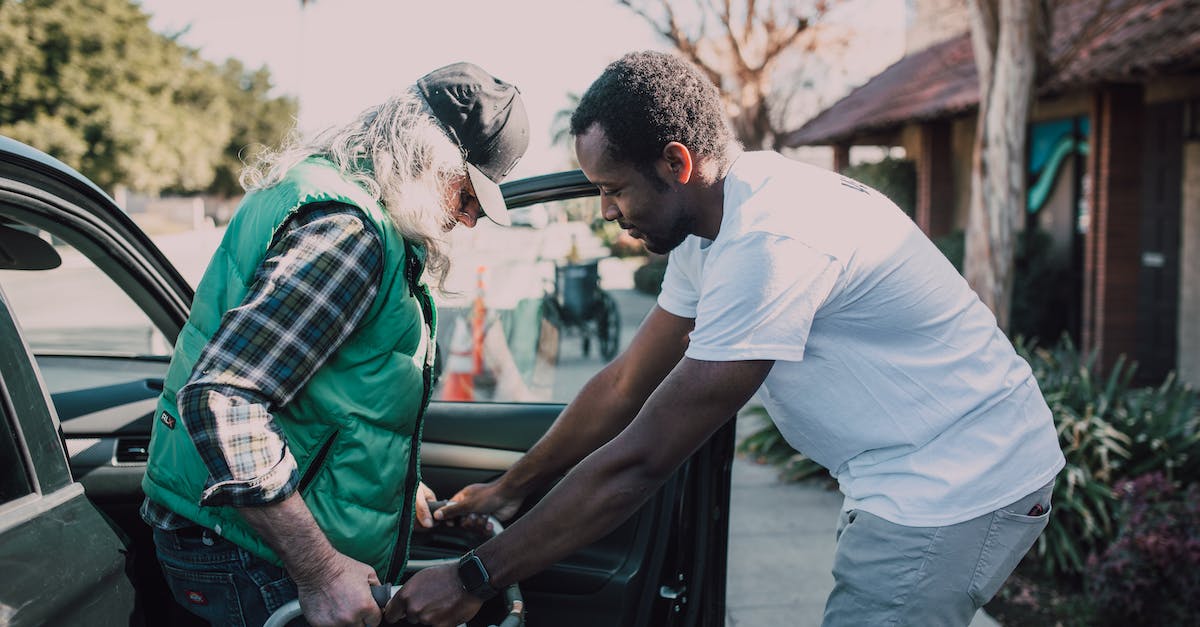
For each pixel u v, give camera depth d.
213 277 1.47
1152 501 3.45
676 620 2.08
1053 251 9.72
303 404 1.44
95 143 26.38
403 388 1.51
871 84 14.46
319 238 1.38
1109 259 7.49
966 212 11.13
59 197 1.77
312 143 1.54
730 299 1.48
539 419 2.26
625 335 4.33
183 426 1.44
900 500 1.66
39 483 1.35
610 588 2.05
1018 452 1.68
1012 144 4.86
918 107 10.39
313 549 1.39
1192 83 7.08
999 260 4.91
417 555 2.08
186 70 32.75
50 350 2.67
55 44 25.14
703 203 1.61
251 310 1.34
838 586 1.77
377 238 1.43
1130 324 7.54
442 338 2.71
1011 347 1.81
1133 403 4.43
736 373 1.47
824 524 4.46
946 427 1.65
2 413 1.32
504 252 2.85
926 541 1.64
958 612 1.70
